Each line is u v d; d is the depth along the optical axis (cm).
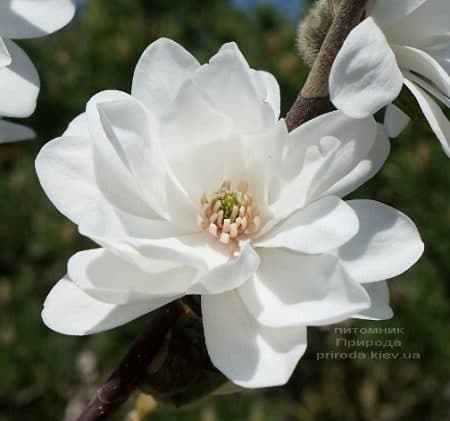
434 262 69
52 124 95
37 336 83
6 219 87
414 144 71
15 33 35
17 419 85
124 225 31
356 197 74
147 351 33
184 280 30
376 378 83
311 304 30
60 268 86
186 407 35
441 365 69
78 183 32
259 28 99
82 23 98
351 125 31
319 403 88
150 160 31
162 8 98
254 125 32
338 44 32
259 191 32
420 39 32
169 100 32
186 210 32
